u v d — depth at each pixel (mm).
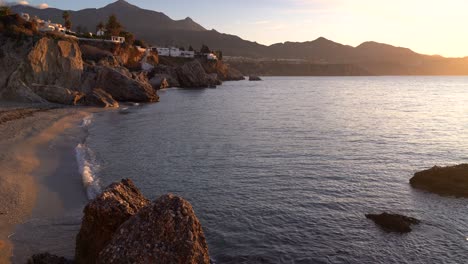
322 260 13914
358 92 124375
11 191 18766
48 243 13844
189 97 92812
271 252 14453
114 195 11758
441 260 13930
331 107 71250
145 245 9539
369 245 15016
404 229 16203
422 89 145500
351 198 20125
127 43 127188
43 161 25562
